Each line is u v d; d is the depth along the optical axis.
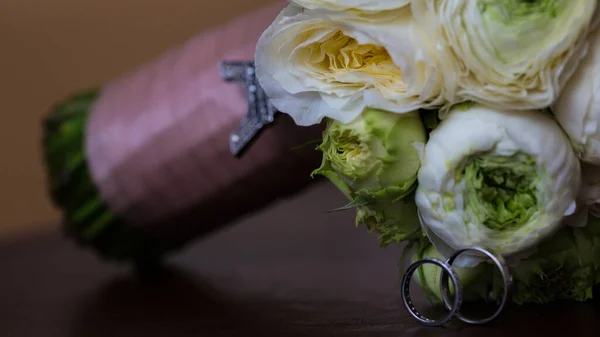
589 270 0.48
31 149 1.04
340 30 0.44
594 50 0.44
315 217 1.02
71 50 1.05
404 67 0.43
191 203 0.62
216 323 0.52
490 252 0.44
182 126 0.60
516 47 0.42
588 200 0.46
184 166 0.61
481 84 0.43
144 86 0.64
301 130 0.56
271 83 0.46
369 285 0.58
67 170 0.66
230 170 0.60
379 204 0.46
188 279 0.67
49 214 1.06
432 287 0.48
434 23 0.43
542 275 0.47
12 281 0.70
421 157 0.44
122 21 1.07
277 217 1.04
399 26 0.43
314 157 0.57
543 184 0.43
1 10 1.01
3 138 1.02
